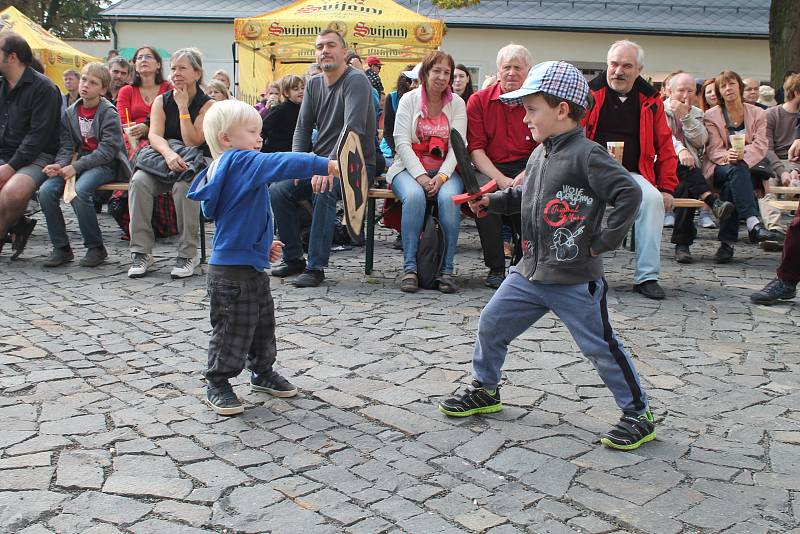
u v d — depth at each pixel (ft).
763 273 22.16
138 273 20.71
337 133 20.39
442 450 10.43
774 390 12.80
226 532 8.39
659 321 16.89
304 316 16.94
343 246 25.40
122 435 10.77
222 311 11.54
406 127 20.13
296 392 12.41
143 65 24.99
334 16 46.29
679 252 23.72
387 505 8.95
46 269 21.81
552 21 72.90
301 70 48.34
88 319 16.65
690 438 10.86
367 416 11.59
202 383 12.89
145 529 8.41
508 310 11.10
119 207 25.71
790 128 27.17
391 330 15.97
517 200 11.59
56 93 22.39
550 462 10.05
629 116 20.13
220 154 11.64
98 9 110.83
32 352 14.34
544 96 10.32
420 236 19.70
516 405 12.02
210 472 9.73
